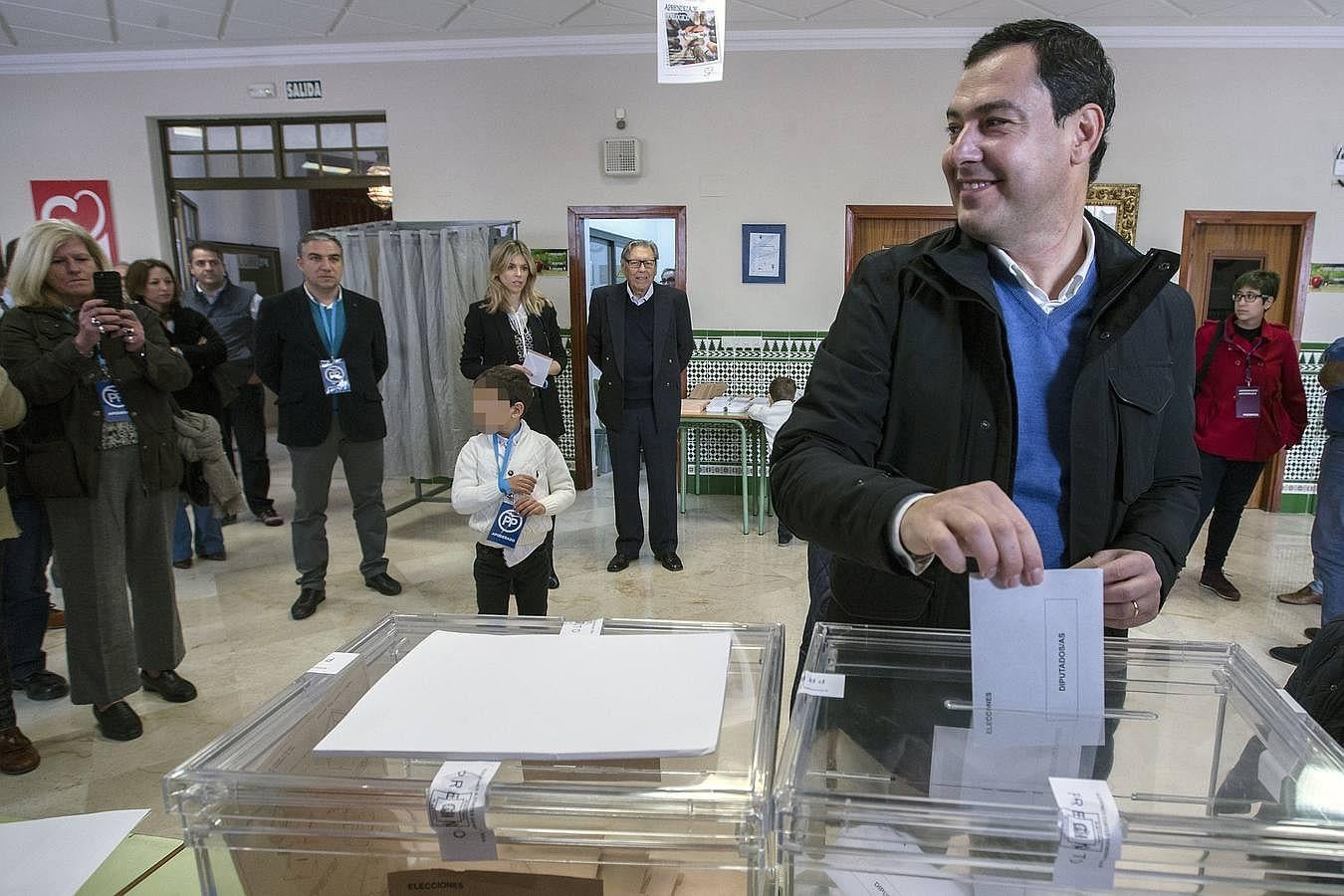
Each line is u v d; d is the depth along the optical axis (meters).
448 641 0.76
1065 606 0.65
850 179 5.04
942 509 0.65
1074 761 0.60
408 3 4.39
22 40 4.93
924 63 4.86
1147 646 0.79
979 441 0.94
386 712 0.62
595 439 5.95
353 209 7.59
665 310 3.70
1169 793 0.55
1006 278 0.95
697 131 5.07
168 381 2.23
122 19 4.59
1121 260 0.93
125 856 0.78
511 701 0.63
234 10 4.48
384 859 0.55
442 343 4.73
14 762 2.12
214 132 5.44
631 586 3.59
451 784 0.52
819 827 0.52
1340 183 4.82
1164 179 4.89
